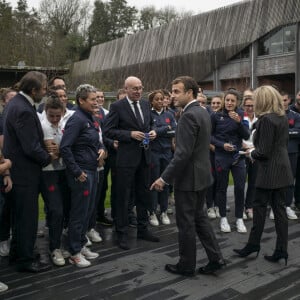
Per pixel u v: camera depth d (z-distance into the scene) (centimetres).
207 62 2516
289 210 477
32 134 295
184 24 2745
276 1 2102
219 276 311
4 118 315
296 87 2011
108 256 355
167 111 484
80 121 321
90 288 291
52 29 2448
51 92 350
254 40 2194
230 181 725
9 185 294
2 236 354
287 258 335
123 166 377
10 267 330
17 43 1966
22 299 274
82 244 349
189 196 301
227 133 425
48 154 309
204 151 303
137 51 3150
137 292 285
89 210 350
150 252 365
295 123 474
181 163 288
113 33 4719
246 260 344
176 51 2767
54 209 329
